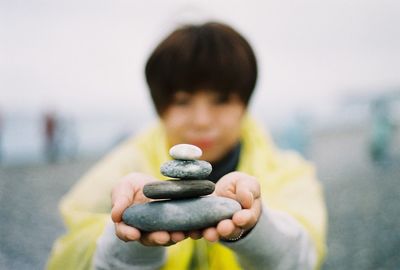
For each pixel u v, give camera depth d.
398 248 5.05
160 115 1.75
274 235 1.22
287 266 1.27
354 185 8.53
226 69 1.62
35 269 4.75
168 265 1.45
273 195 1.63
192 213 0.97
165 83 1.66
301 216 1.50
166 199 1.02
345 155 12.09
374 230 5.77
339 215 6.56
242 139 1.88
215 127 1.66
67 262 1.52
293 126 10.30
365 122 21.66
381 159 11.19
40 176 11.29
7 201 8.23
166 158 1.77
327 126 21.47
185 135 1.67
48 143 16.05
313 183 1.79
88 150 17.45
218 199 1.01
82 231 1.52
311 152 11.30
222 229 0.95
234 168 1.81
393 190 8.08
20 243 5.63
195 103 1.65
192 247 1.61
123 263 1.25
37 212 7.38
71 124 16.66
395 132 13.38
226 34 1.69
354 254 4.89
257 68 1.74
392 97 14.34
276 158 1.91
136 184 1.10
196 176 1.04
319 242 1.49
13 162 14.59
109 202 1.72
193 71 1.62
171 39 1.67
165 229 0.96
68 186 9.85
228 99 1.67
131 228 0.98
